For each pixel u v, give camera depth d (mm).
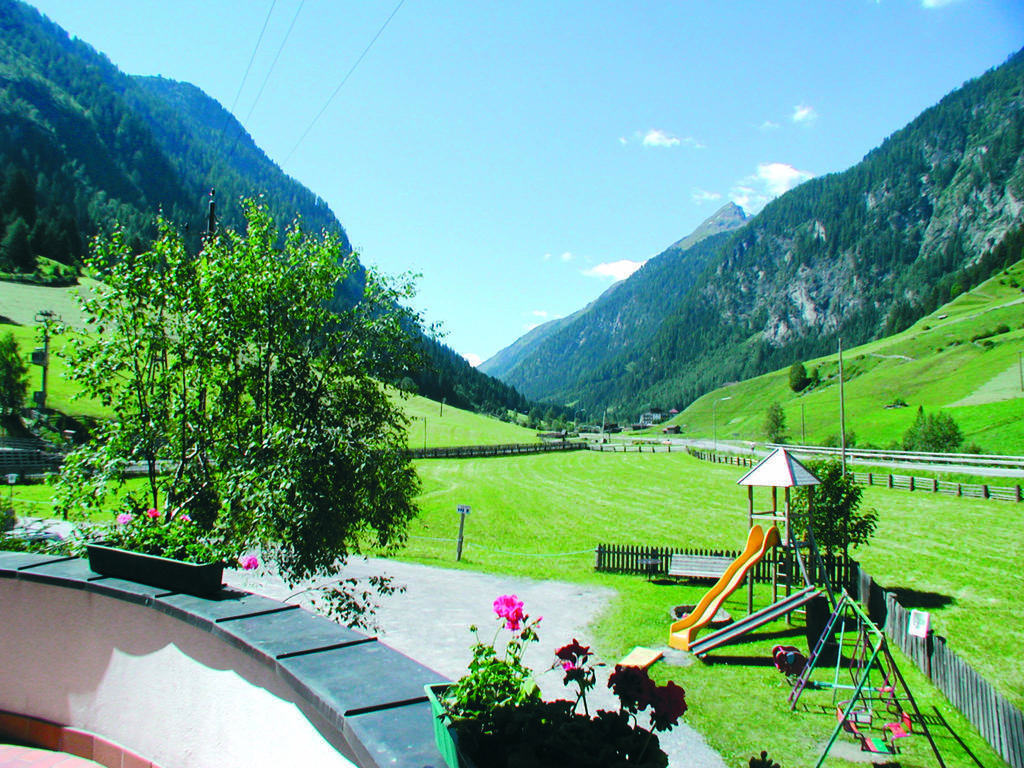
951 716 11273
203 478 11141
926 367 158500
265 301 11680
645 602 19500
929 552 25688
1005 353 144250
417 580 21719
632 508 44219
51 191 198250
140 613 5293
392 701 3320
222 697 4406
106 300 11031
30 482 39594
